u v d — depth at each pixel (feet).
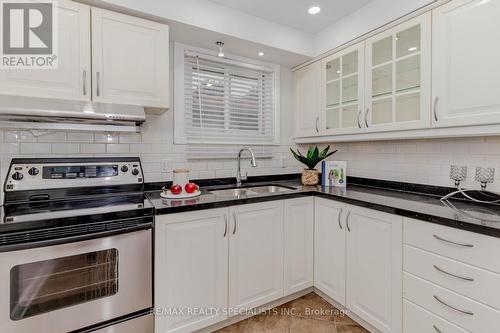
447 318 4.03
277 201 6.15
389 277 4.90
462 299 3.85
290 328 5.67
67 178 5.23
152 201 5.20
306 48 7.81
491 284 3.55
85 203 4.90
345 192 6.48
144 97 5.51
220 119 7.85
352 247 5.65
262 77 8.63
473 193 5.34
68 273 4.06
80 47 4.92
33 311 3.83
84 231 4.03
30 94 4.58
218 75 7.81
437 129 5.16
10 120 4.80
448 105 4.87
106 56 5.13
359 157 7.97
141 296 4.58
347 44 6.89
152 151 6.70
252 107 8.43
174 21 5.76
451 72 4.81
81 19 4.92
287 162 9.12
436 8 5.01
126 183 5.79
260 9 6.59
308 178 7.91
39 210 4.33
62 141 5.65
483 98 4.39
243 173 8.24
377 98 6.27
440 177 6.00
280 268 6.25
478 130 4.54
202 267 5.16
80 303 4.13
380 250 5.05
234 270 5.57
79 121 5.22
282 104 8.92
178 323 4.96
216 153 7.70
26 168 4.91
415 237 4.47
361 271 5.45
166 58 5.73
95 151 6.00
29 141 5.34
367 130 6.45
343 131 7.12
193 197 5.65
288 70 9.02
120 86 5.26
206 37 6.61
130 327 4.54
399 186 6.84
